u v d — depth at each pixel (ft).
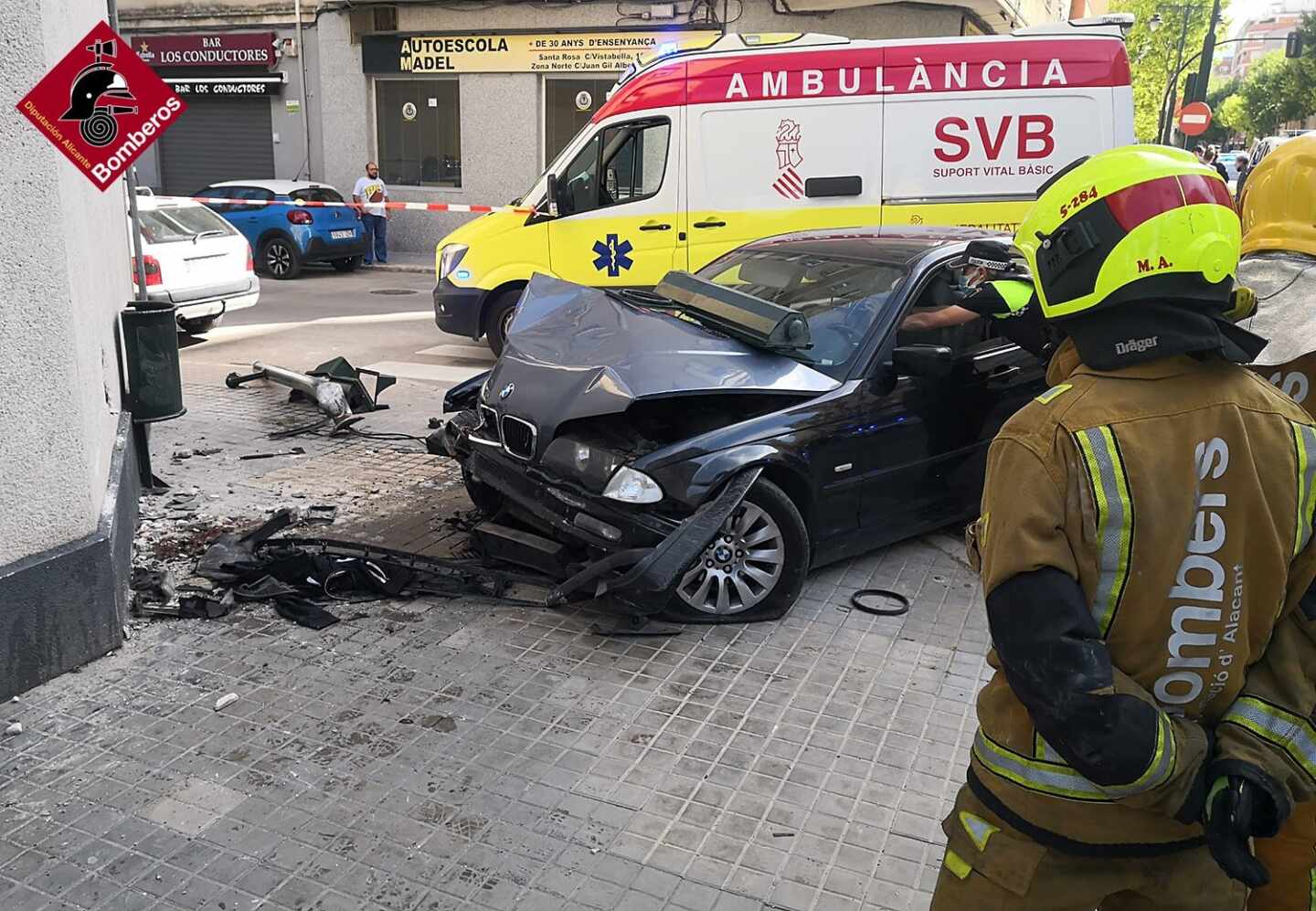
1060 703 4.66
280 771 10.70
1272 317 7.64
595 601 14.75
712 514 13.29
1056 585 4.79
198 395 28.09
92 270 15.74
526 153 57.82
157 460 22.06
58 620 12.40
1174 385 4.95
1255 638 5.11
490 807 10.18
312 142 63.41
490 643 13.65
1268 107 196.24
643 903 8.88
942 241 17.35
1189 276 4.81
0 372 11.40
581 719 11.82
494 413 15.66
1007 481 5.02
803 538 14.49
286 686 12.45
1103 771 4.63
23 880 9.05
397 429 25.00
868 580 16.10
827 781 10.73
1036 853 5.38
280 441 23.71
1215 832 4.80
